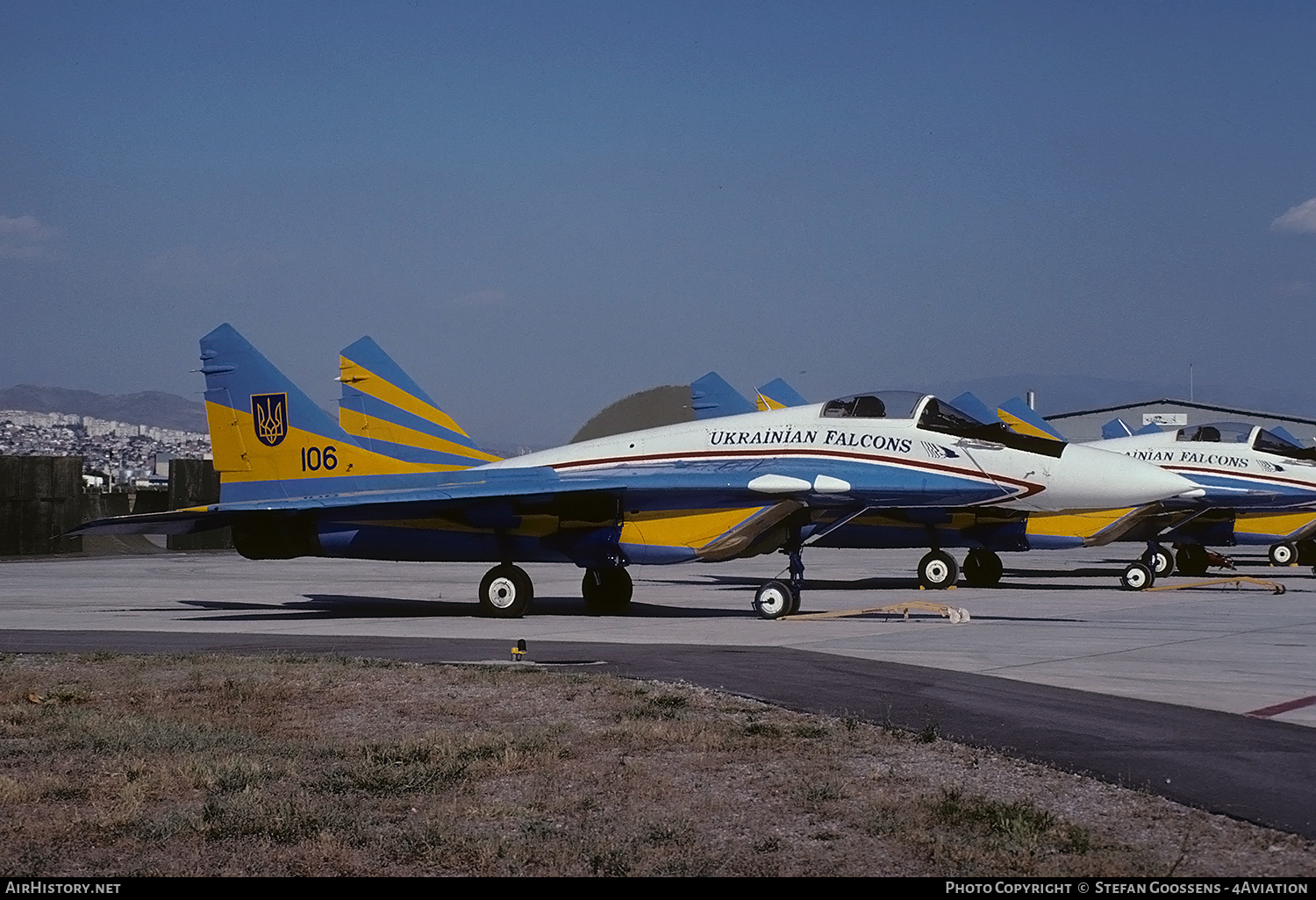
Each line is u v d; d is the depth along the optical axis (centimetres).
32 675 1439
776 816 790
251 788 866
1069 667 1439
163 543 6266
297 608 2522
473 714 1161
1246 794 828
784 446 2333
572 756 965
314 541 2334
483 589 2261
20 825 775
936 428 2314
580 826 766
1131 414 8219
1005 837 732
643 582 3362
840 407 2369
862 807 809
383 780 880
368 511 2278
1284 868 670
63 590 3091
